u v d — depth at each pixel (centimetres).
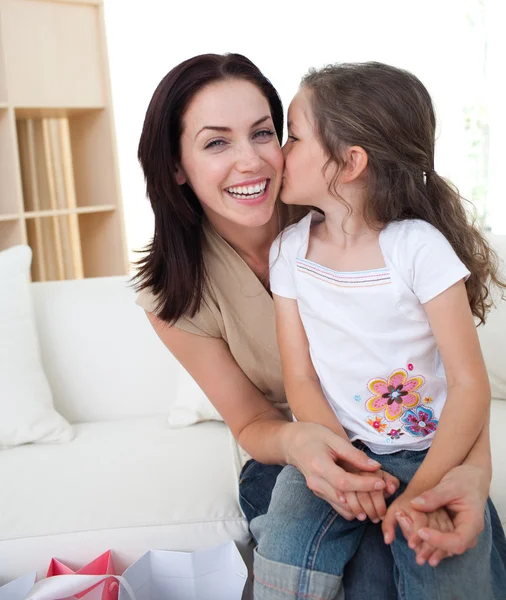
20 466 181
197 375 162
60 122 369
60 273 377
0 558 156
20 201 317
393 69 136
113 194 355
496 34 464
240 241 154
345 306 133
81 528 157
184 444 188
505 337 197
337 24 479
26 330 202
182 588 154
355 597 126
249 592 160
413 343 131
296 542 124
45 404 198
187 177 147
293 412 140
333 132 132
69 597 141
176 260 150
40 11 320
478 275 138
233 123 138
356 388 134
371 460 123
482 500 115
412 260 128
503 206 470
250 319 157
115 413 213
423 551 111
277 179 142
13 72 313
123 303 217
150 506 161
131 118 464
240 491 160
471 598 119
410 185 133
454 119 479
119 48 457
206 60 140
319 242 141
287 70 479
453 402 124
